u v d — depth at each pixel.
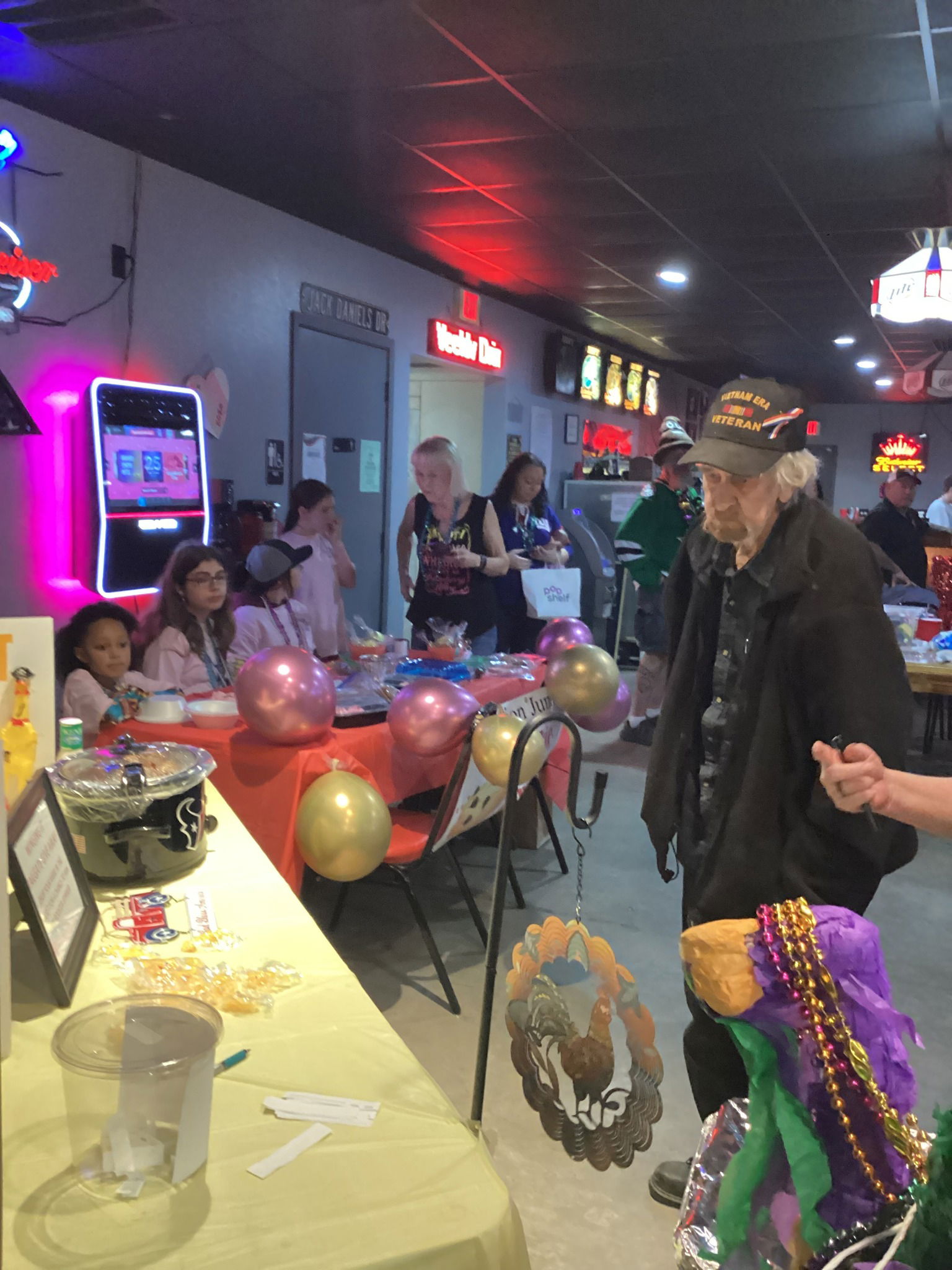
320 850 2.38
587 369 9.49
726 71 3.41
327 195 5.00
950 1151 0.91
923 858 4.19
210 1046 0.96
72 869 1.45
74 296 4.10
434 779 3.07
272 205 5.17
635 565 5.79
